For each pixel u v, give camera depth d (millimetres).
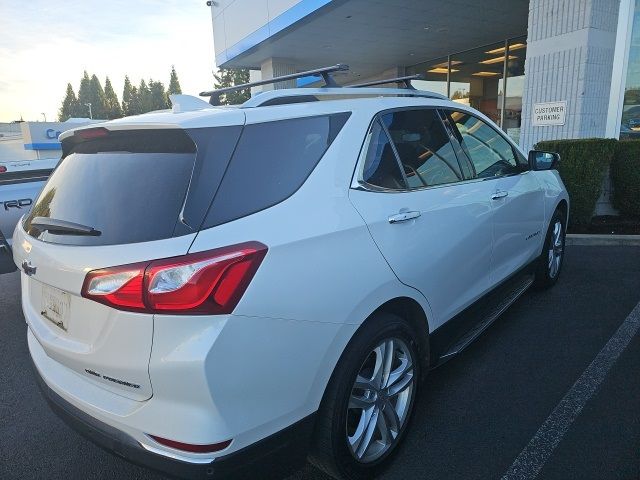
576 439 2615
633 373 3232
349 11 11992
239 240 1793
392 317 2371
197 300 1686
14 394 3436
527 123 8797
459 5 11617
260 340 1796
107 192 2025
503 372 3326
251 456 1829
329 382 2090
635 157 7000
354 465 2248
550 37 8188
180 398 1712
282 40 14734
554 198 4473
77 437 2910
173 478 1795
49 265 1998
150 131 2092
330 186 2201
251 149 2014
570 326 3967
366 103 2633
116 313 1770
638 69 9078
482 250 3217
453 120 3312
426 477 2396
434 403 3004
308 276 1946
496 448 2580
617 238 6344
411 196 2600
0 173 5652
